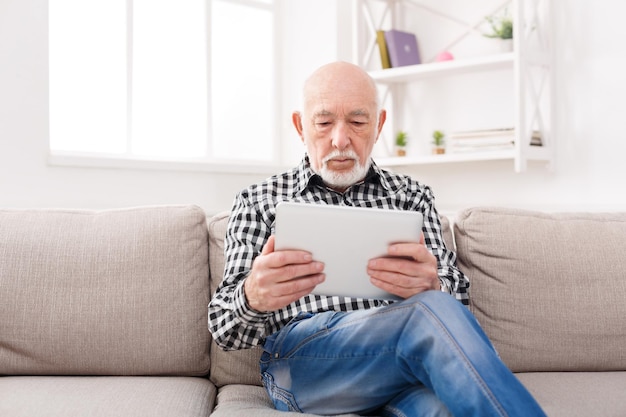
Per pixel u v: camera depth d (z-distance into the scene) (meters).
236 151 3.52
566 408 1.50
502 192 3.27
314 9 3.53
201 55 3.36
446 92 3.43
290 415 1.44
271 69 3.63
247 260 1.67
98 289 1.77
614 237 1.90
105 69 3.08
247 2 3.50
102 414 1.46
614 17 2.96
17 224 1.83
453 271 1.73
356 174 1.72
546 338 1.80
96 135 3.07
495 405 1.16
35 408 1.47
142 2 3.17
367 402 1.43
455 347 1.23
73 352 1.74
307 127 1.74
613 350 1.81
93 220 1.87
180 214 1.88
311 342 1.50
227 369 1.78
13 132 2.68
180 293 1.80
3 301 1.74
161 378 1.75
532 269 1.83
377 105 1.75
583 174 3.05
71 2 2.98
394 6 3.57
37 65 2.73
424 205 1.83
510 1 3.20
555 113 3.12
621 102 2.95
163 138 3.26
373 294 1.42
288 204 1.33
